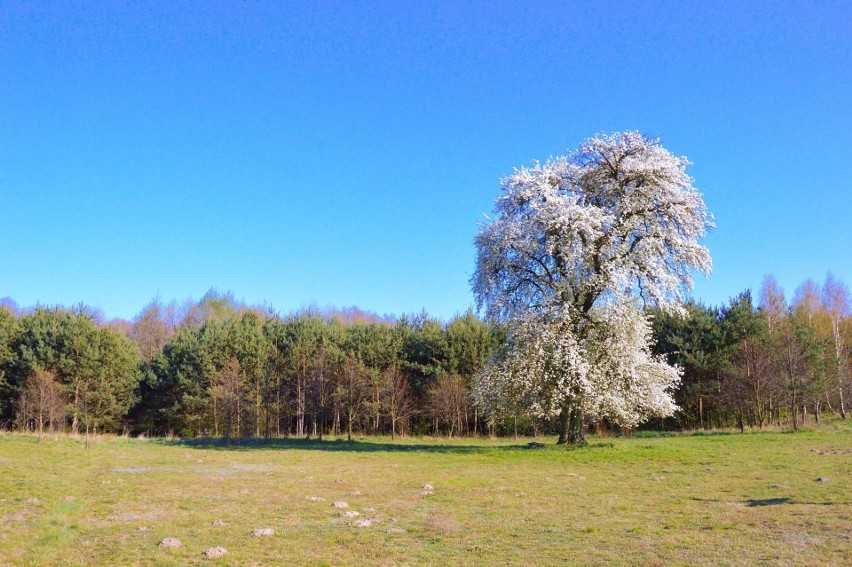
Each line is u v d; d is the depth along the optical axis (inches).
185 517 573.6
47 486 732.0
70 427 1989.4
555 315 1190.9
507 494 703.1
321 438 1696.6
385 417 2097.7
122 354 2123.5
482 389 1336.1
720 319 2048.5
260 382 2123.5
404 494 708.0
